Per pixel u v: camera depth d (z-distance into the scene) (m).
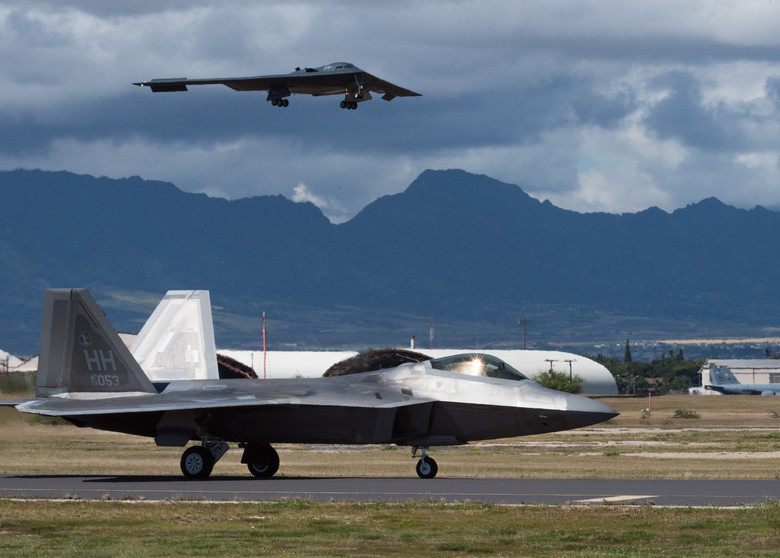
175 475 100.19
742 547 54.41
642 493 76.31
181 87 124.81
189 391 100.56
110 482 88.50
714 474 109.31
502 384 98.38
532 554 53.09
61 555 51.94
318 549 54.06
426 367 100.00
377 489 80.06
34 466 113.50
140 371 100.44
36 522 62.22
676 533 58.50
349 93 126.62
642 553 53.00
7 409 136.38
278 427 96.12
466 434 98.00
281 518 63.84
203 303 109.62
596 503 69.94
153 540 56.44
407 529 60.03
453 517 64.12
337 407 95.12
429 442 98.00
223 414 96.31
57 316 101.12
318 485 83.94
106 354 100.38
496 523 61.91
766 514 64.12
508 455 161.50
